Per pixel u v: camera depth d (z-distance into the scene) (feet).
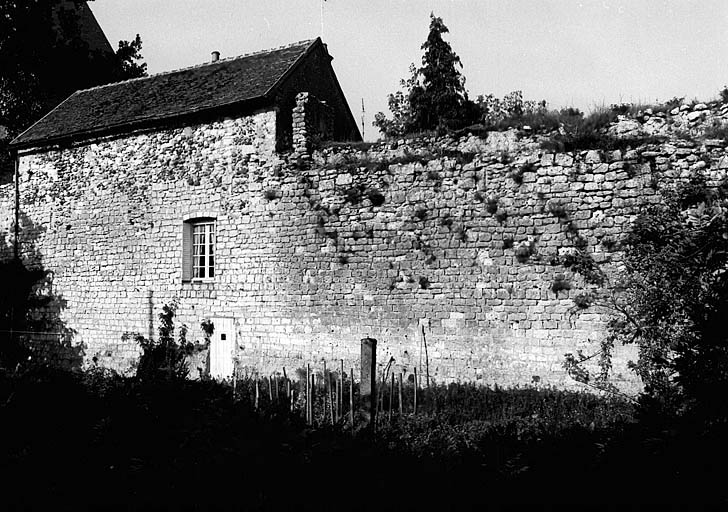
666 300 31.60
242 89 54.60
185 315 54.49
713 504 17.49
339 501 17.99
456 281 44.60
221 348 52.70
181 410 25.17
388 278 46.73
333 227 48.83
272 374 49.73
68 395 27.53
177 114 54.95
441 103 77.15
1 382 27.78
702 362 21.58
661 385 25.20
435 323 45.06
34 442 22.93
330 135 55.21
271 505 17.99
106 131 58.70
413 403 40.27
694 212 36.55
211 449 20.44
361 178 48.03
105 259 58.90
